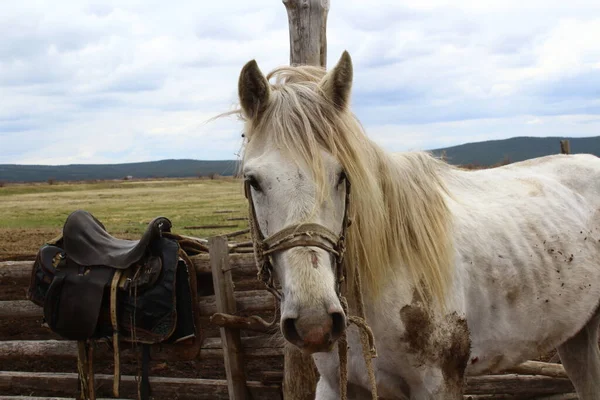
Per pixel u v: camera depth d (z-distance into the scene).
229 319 3.33
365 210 2.06
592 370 3.09
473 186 2.91
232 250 3.72
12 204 32.41
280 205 1.81
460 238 2.48
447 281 2.30
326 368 2.40
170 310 3.06
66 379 3.86
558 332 2.80
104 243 3.27
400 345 2.25
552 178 3.14
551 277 2.69
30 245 11.81
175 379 3.77
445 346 2.29
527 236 2.69
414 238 2.29
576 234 2.88
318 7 3.34
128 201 33.41
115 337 3.07
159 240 3.21
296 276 1.72
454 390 2.35
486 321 2.52
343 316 1.73
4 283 6.87
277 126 1.92
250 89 2.01
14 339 5.14
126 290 3.05
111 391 3.85
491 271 2.50
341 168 1.90
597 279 2.90
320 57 3.40
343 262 2.02
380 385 2.34
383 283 2.20
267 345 3.52
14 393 4.10
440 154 3.05
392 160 2.32
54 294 3.12
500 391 3.73
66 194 45.06
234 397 3.47
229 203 27.94
